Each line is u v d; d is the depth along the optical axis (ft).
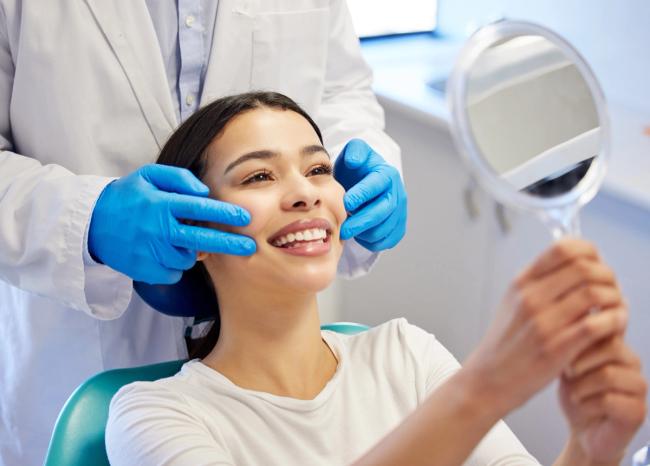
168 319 4.69
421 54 8.05
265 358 3.70
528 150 2.11
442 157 6.59
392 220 4.31
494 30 2.11
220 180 3.74
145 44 4.29
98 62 4.18
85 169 4.26
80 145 4.22
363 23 8.43
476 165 2.08
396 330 4.03
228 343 3.77
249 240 3.51
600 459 2.27
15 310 4.59
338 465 3.58
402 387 3.82
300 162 3.71
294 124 3.78
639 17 6.13
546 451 6.14
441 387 2.20
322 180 3.77
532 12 7.18
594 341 1.91
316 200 3.59
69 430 3.70
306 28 4.84
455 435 2.14
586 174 2.17
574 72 2.18
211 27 4.55
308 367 3.76
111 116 4.29
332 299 7.05
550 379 1.96
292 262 3.55
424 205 6.94
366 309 7.79
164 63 4.52
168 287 4.15
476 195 6.34
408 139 6.91
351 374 3.81
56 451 3.66
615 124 6.07
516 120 2.12
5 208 3.97
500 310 2.02
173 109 4.46
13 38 4.16
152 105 4.35
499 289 6.40
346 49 5.34
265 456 3.47
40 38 4.09
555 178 2.14
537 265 1.92
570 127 2.16
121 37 4.22
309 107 5.04
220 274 3.71
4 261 4.03
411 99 6.68
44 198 3.92
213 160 3.77
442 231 6.81
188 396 3.52
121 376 3.98
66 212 3.83
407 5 8.54
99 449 3.70
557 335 1.87
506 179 2.10
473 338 6.83
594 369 1.98
